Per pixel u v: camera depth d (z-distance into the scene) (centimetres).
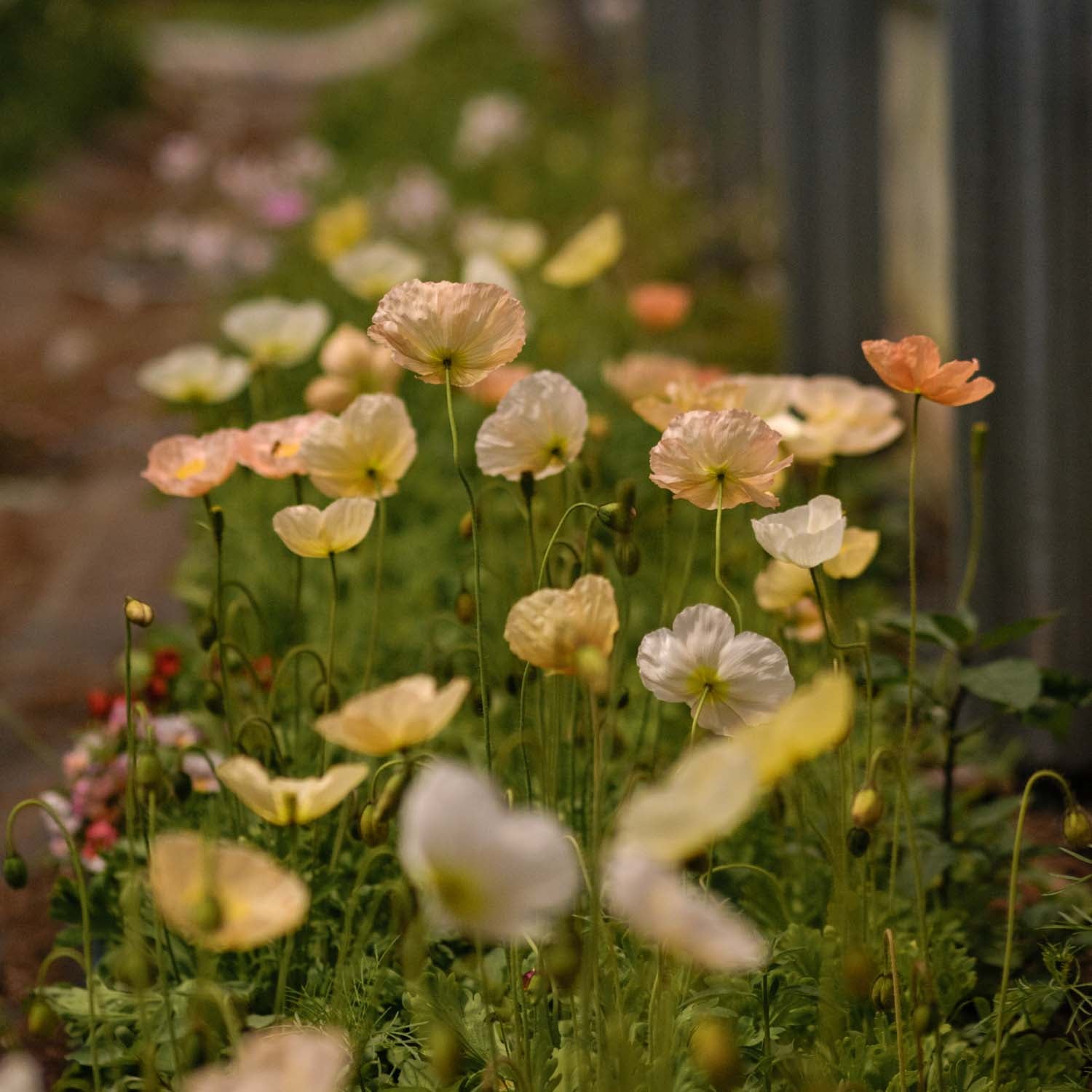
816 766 426
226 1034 333
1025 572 554
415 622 565
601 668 253
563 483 469
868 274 928
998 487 555
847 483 784
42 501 925
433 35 3197
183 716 463
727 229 1284
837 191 918
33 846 511
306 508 328
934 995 277
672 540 675
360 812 330
